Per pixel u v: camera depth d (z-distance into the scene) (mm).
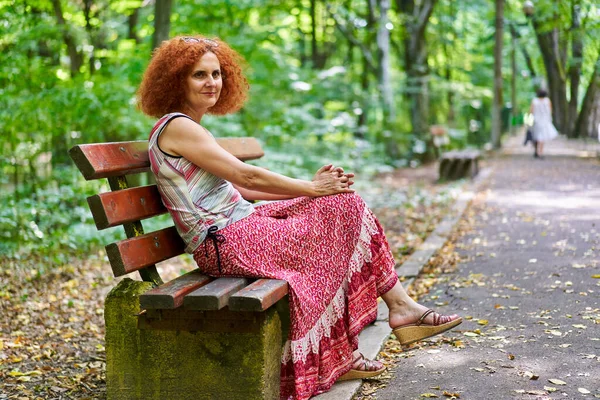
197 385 3055
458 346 4039
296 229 3293
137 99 3557
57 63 11719
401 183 15484
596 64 24422
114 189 3342
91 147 3160
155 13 9672
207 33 14914
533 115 18375
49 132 9844
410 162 21750
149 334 3088
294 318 3139
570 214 8766
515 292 5195
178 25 14391
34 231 8305
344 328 3432
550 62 29141
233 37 15164
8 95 9438
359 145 19422
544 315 4555
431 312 3514
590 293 5020
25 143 10203
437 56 31531
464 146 26438
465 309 4840
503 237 7516
